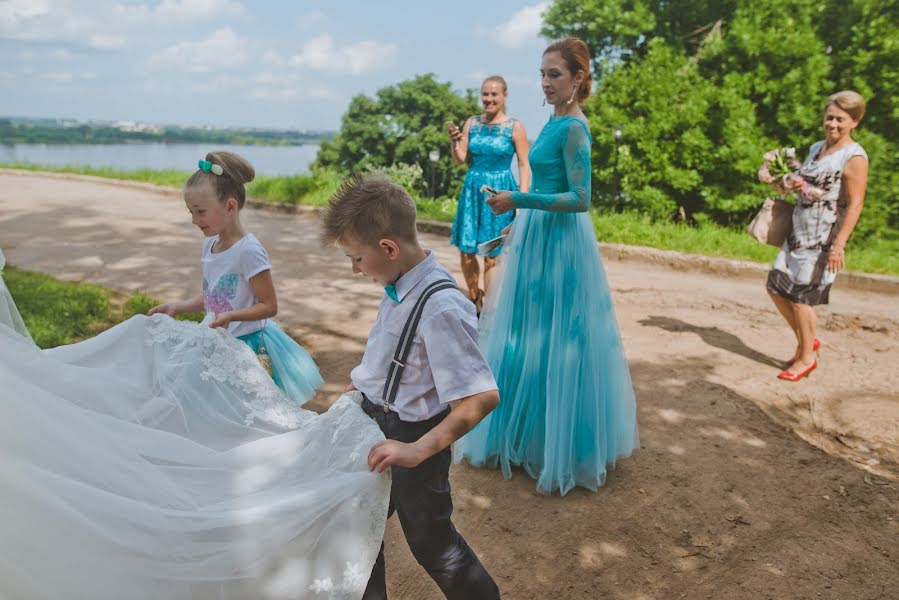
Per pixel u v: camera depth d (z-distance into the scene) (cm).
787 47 1195
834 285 786
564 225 331
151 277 691
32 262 736
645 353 530
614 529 305
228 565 169
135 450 185
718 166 1217
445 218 1055
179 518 166
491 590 212
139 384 232
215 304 294
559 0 1529
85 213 1077
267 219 1095
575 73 325
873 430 409
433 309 185
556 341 328
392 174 1398
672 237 936
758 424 414
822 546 296
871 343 576
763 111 1277
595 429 330
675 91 1230
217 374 247
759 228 481
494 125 563
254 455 198
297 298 639
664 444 385
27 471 146
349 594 179
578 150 318
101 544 153
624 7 1470
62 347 230
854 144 444
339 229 189
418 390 193
